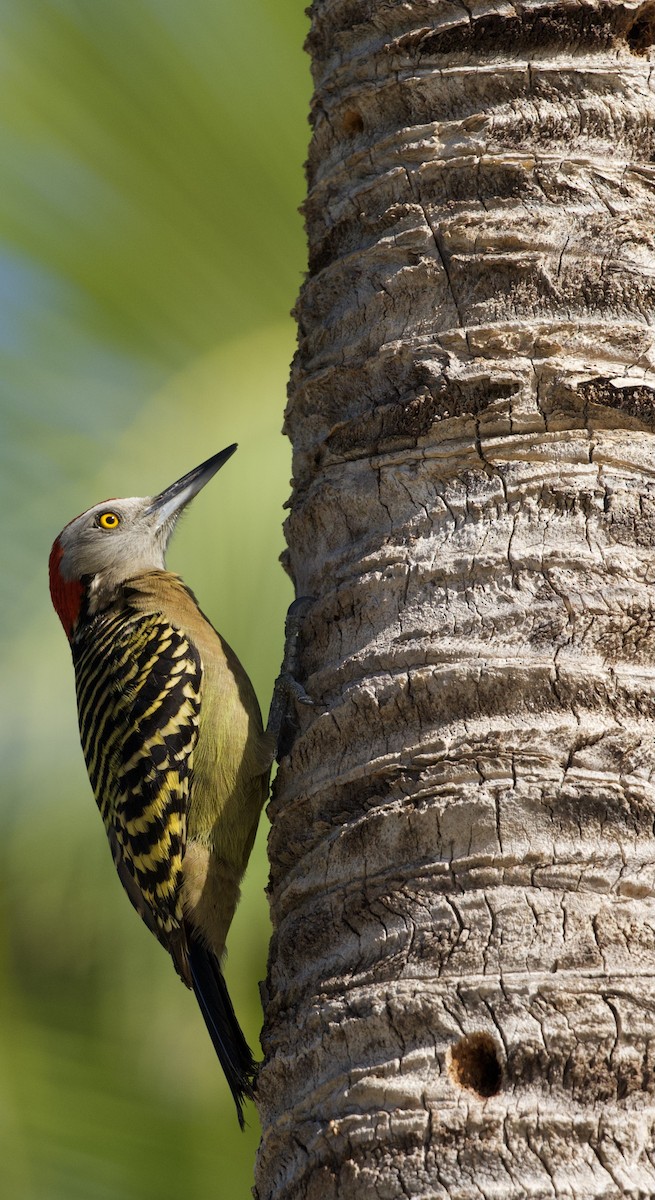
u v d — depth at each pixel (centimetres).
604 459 639
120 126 1137
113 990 1111
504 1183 534
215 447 1111
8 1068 1095
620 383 645
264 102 1141
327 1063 589
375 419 677
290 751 672
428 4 700
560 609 616
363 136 725
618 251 664
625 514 632
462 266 670
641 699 606
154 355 1144
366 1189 553
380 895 600
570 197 671
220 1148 1122
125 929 1091
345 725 642
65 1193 1092
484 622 621
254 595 1058
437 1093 552
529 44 684
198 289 1152
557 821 584
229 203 1151
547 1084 547
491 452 647
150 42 1130
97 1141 1106
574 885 574
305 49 779
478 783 595
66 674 1102
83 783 1084
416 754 612
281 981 639
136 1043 1120
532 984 559
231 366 1138
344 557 679
